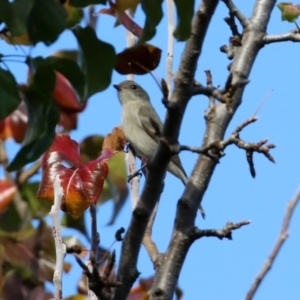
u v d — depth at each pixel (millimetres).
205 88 5859
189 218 7762
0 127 8852
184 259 7562
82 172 7422
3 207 8648
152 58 7258
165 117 5938
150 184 6207
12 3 4852
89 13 7516
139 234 6395
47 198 7324
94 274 6340
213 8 5699
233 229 7238
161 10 5395
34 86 5445
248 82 5938
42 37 5312
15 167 5598
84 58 5504
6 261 8727
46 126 5535
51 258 8984
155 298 7371
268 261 6355
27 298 8555
